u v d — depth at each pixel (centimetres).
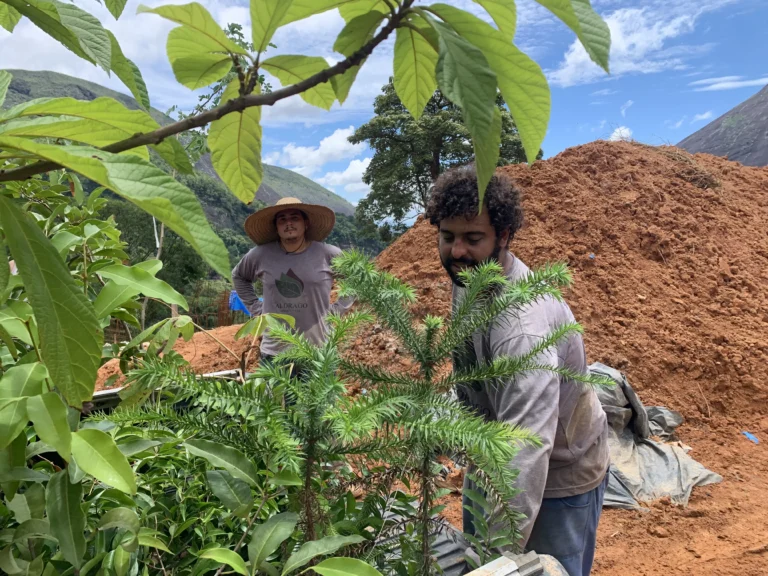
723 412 480
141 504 94
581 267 640
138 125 51
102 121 50
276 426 72
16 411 63
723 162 976
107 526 74
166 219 41
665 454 397
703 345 532
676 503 357
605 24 50
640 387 495
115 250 155
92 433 65
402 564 90
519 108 56
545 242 667
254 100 54
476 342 132
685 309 596
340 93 70
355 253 94
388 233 2167
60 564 83
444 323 95
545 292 91
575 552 165
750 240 735
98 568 83
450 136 2028
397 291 92
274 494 85
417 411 77
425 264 662
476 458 81
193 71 67
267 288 361
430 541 89
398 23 56
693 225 725
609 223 709
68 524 69
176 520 98
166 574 87
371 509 91
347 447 77
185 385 77
